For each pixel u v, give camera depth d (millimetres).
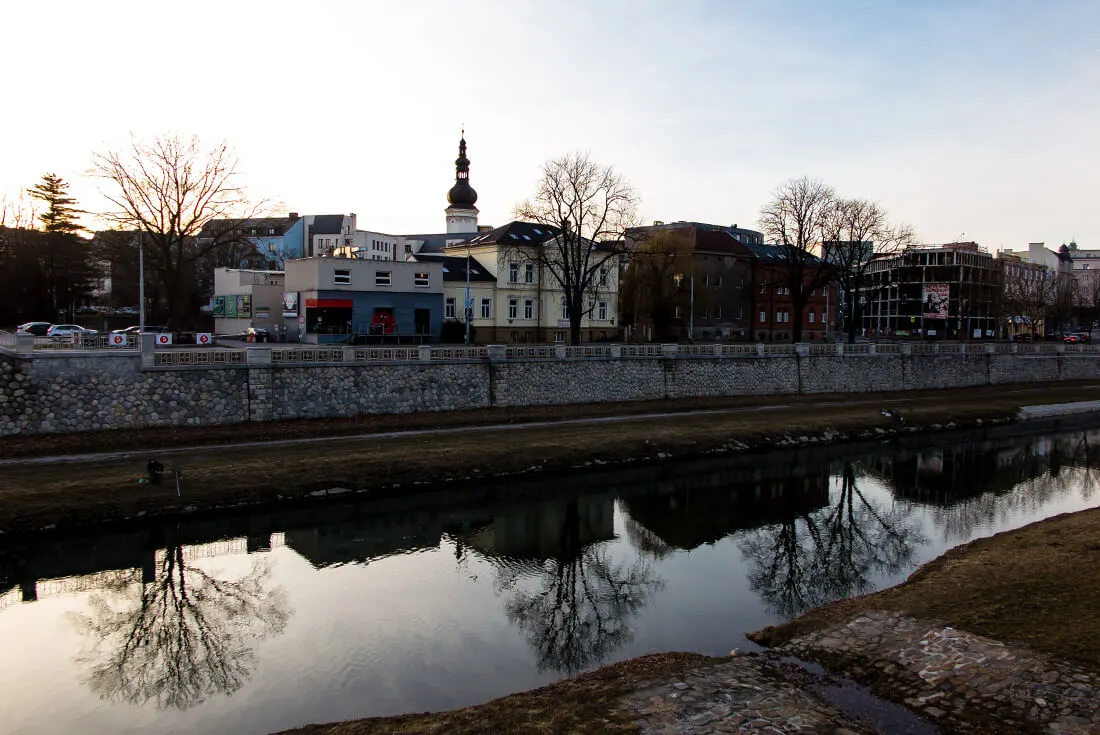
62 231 73250
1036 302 111938
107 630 19500
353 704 15617
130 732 14664
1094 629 15867
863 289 117250
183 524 26891
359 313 58812
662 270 78812
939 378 67062
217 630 19438
